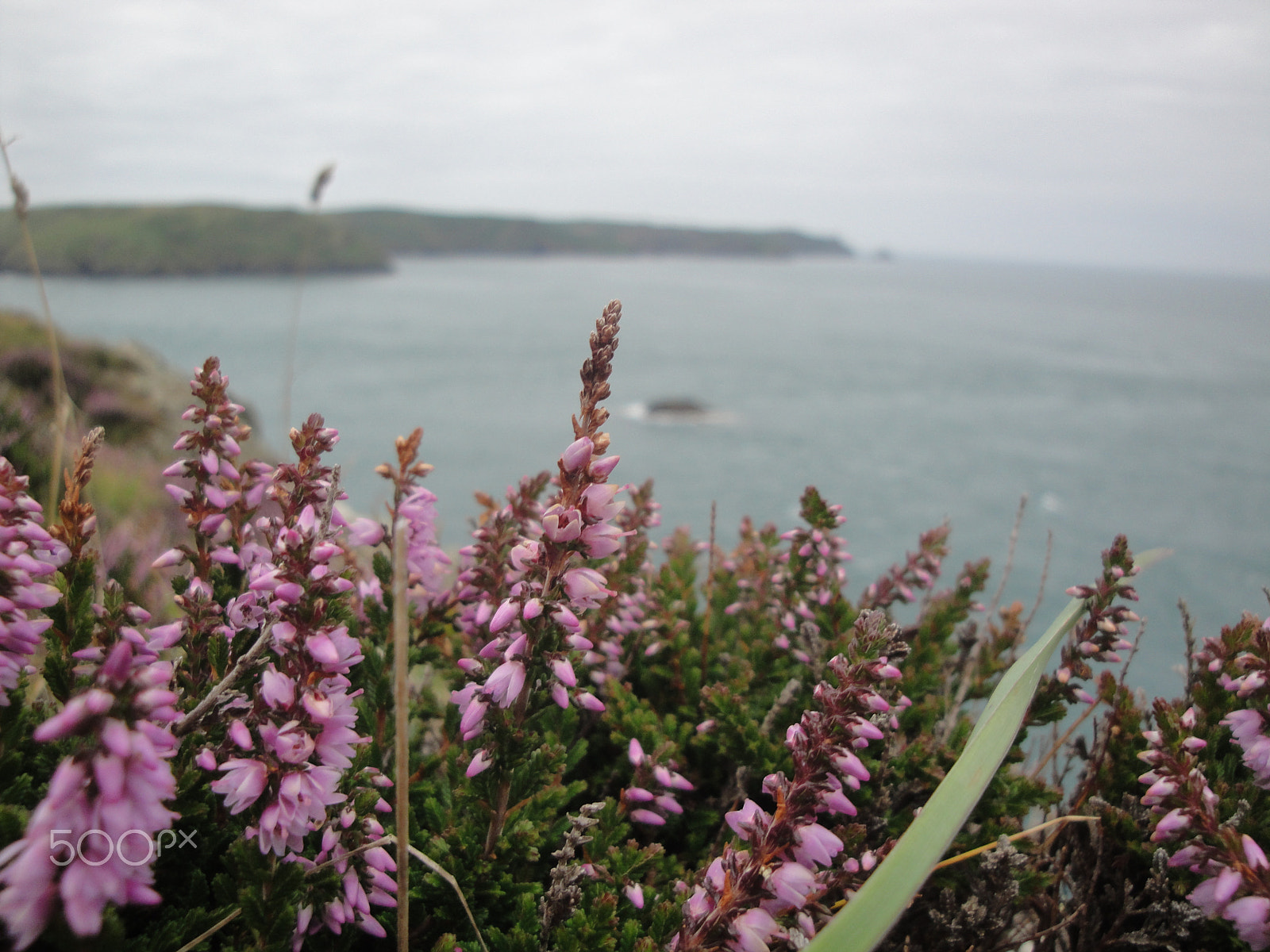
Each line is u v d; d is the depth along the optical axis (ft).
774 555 11.58
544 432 295.89
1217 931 7.11
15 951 3.98
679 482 224.12
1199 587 160.15
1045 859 8.57
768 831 5.65
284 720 5.42
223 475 7.51
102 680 4.03
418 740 9.05
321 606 5.48
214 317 648.38
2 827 4.59
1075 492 243.40
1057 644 7.48
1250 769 8.27
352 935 6.17
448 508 166.09
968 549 176.86
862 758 8.31
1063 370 584.40
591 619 9.71
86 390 59.41
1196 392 510.58
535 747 7.19
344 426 286.05
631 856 7.08
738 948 5.45
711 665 11.12
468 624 9.04
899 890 4.91
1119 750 8.57
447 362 488.44
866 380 483.10
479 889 6.91
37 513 5.74
